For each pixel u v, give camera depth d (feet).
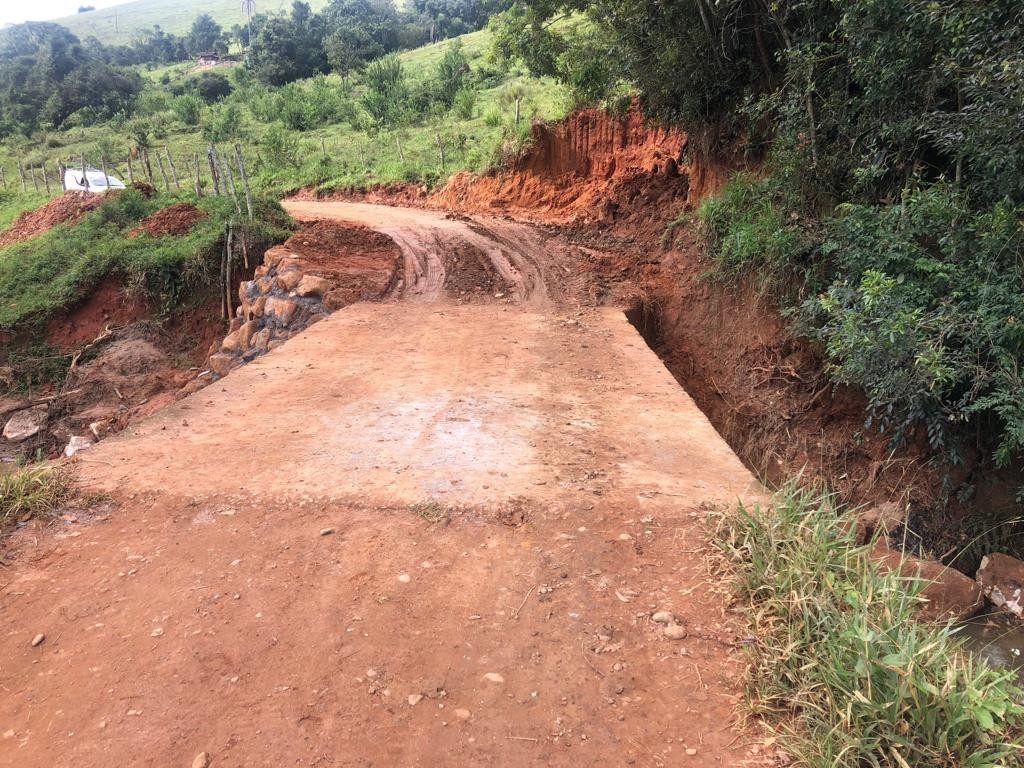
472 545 13.48
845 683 8.91
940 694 8.22
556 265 46.65
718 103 41.91
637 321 38.96
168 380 46.57
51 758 8.73
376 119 124.16
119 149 134.62
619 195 57.67
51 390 48.01
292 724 9.20
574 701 9.64
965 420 22.63
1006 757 8.02
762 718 9.23
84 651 10.70
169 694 9.77
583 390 23.80
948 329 20.07
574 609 11.60
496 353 28.66
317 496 15.30
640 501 15.01
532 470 16.71
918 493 24.97
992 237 19.76
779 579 11.23
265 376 25.34
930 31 21.08
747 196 37.32
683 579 12.39
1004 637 17.48
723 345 36.01
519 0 50.93
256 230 52.03
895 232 23.07
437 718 9.33
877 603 10.34
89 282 52.54
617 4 40.45
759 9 33.58
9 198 102.83
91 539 13.94
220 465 17.12
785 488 13.84
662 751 8.77
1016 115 18.25
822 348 29.50
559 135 69.36
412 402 22.33
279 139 112.78
